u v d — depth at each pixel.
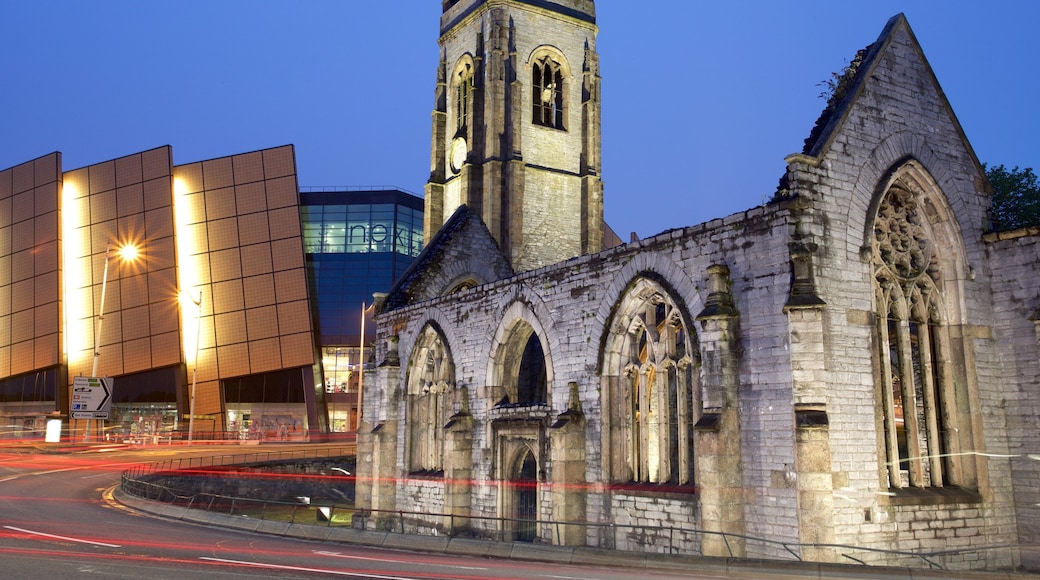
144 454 70.38
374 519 40.88
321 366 112.19
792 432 23.05
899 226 27.23
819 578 19.84
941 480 26.06
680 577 19.95
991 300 27.61
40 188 110.00
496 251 49.41
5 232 113.19
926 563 23.95
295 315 105.12
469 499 35.94
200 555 20.88
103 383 57.69
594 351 30.17
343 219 117.81
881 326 25.78
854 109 25.91
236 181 105.81
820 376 23.03
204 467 57.56
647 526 27.09
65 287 109.94
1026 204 40.59
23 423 111.31
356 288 114.81
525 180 71.25
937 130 27.89
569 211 73.12
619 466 29.23
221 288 106.25
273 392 106.75
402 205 119.12
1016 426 26.59
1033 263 26.78
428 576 18.38
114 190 107.31
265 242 105.50
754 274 24.83
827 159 24.91
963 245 27.41
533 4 73.94
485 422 35.53
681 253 27.22
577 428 30.06
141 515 34.16
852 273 24.62
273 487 58.03
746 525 23.92
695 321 26.23
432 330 40.00
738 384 24.70
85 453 71.44
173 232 105.56
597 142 74.38
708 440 24.25
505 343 35.50
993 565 25.33
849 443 23.45
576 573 20.42
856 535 22.97
